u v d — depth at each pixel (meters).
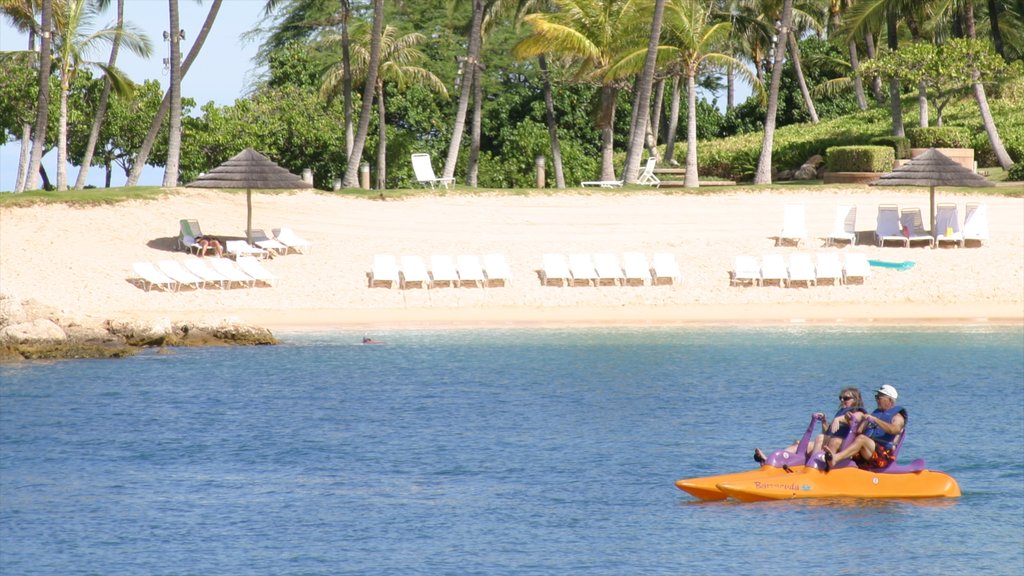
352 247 98.31
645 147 159.88
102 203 103.00
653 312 84.88
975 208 97.69
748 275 89.00
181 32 111.62
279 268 92.56
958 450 46.94
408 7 170.88
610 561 34.88
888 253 94.94
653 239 100.44
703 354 70.06
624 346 73.06
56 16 120.81
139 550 36.12
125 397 58.81
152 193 107.19
